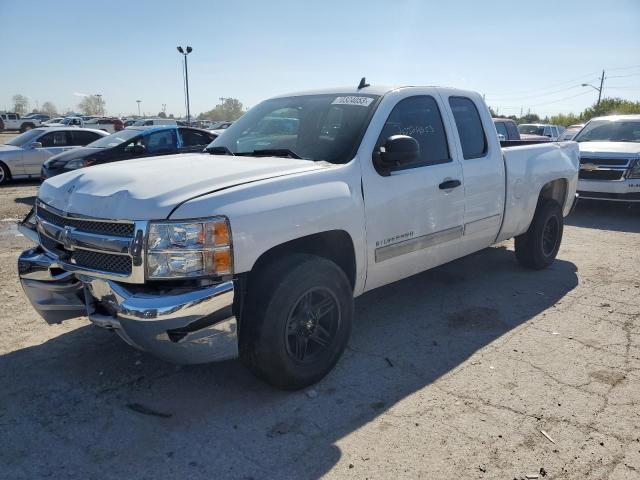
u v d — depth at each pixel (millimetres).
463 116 4848
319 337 3574
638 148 9781
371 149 3852
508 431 3072
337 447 2928
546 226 6082
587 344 4227
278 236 3164
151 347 2990
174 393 3471
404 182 4023
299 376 3410
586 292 5461
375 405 3348
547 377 3699
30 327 4445
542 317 4785
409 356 4023
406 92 4301
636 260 6715
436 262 4578
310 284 3328
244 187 3143
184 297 2863
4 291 5281
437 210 4340
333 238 3654
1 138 40125
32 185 13719
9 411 3246
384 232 3895
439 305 5082
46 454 2855
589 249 7316
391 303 5141
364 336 4391
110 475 2699
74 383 3578
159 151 11625
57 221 3416
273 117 4512
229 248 2965
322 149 3904
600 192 9742
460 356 4023
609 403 3371
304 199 3324
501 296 5328
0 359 3895
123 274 2986
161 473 2717
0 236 7793
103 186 3264
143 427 3102
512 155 5340
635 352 4086
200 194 3018
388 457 2844
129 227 2951
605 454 2871
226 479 2676
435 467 2766
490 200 4977
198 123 43875
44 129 14414
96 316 3139
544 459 2830
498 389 3539
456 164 4547
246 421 3168
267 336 3197
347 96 4312
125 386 3547
